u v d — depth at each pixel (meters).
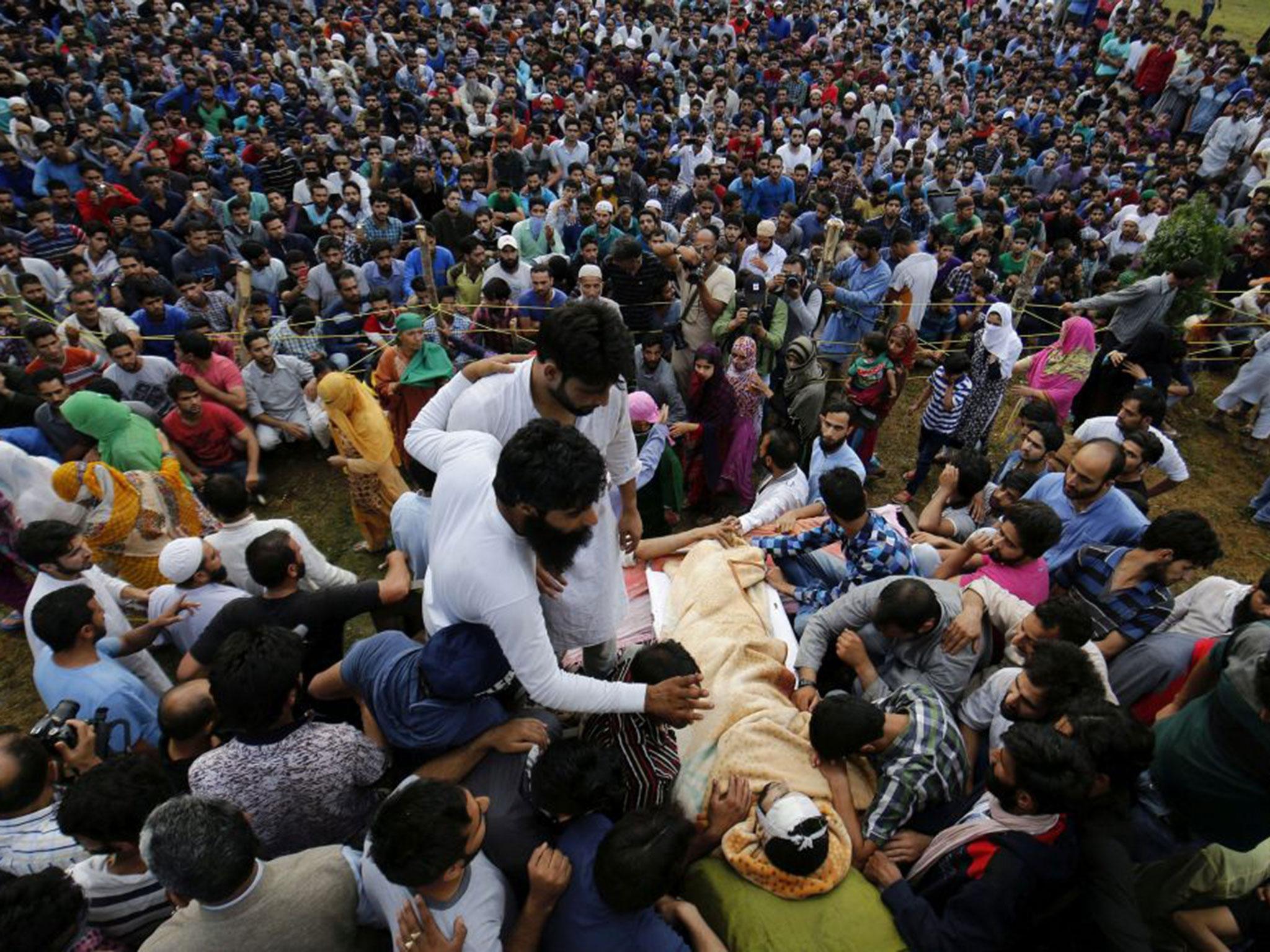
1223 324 8.59
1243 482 7.58
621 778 2.51
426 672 2.46
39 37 13.05
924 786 2.93
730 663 3.47
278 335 7.09
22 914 2.22
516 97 14.66
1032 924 2.62
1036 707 3.00
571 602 2.91
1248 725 2.68
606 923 2.33
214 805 2.23
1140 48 17.12
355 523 6.46
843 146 13.09
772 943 2.49
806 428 6.43
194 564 3.85
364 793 2.89
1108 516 4.33
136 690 3.58
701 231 6.66
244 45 15.23
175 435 6.12
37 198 9.47
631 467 3.24
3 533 4.92
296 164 10.70
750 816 2.79
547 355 2.38
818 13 20.64
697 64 17.23
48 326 5.93
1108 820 2.69
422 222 9.81
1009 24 20.20
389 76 14.38
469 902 2.31
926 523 4.93
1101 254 10.27
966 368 6.26
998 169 13.29
